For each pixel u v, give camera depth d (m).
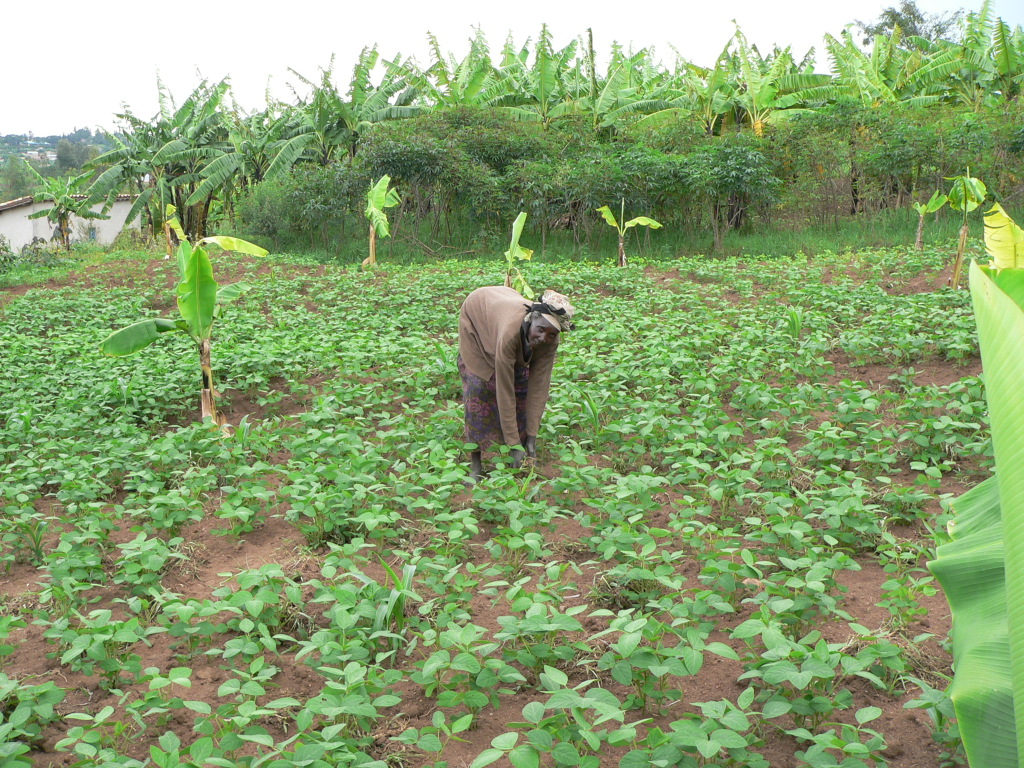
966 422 6.20
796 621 3.71
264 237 25.67
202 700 3.54
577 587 4.45
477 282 15.16
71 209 31.69
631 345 9.26
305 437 6.51
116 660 3.57
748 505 5.42
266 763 2.93
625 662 3.21
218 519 5.61
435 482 5.24
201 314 7.34
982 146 20.69
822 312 10.84
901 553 4.46
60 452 6.73
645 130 24.62
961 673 2.16
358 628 3.84
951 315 9.43
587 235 22.66
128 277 18.70
